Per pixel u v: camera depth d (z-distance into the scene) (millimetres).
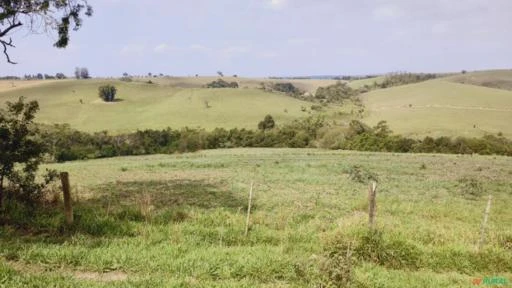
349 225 14016
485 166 40812
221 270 10250
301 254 11773
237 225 14625
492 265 11906
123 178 29109
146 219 14758
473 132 103688
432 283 10273
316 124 110375
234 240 13133
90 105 163625
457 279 10789
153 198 20516
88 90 183125
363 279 10055
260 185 26328
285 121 137250
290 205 19656
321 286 9586
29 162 15664
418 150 73188
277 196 22047
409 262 11820
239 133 96625
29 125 15844
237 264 10484
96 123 141375
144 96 181125
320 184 27547
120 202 18797
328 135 87000
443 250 12508
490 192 26688
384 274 10672
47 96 172500
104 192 21906
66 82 195625
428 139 75125
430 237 14109
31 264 10336
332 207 19609
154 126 135250
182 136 94875
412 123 122375
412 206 20250
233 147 92750
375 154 59062
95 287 8781
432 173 35312
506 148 70500
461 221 18281
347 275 9891
